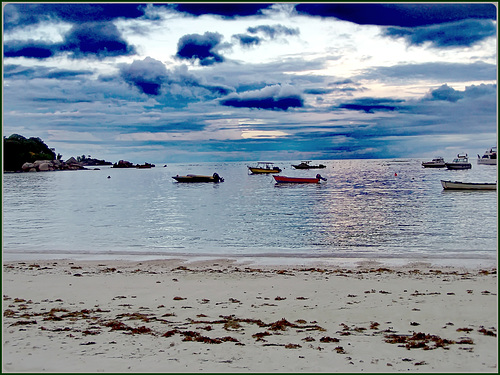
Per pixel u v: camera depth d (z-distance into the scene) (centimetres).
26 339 1083
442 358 962
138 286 1686
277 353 995
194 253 2538
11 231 3531
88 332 1138
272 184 10312
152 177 16375
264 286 1672
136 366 907
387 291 1573
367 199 6106
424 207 4959
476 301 1421
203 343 1062
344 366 920
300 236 3128
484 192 7019
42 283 1741
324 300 1465
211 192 8056
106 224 3925
